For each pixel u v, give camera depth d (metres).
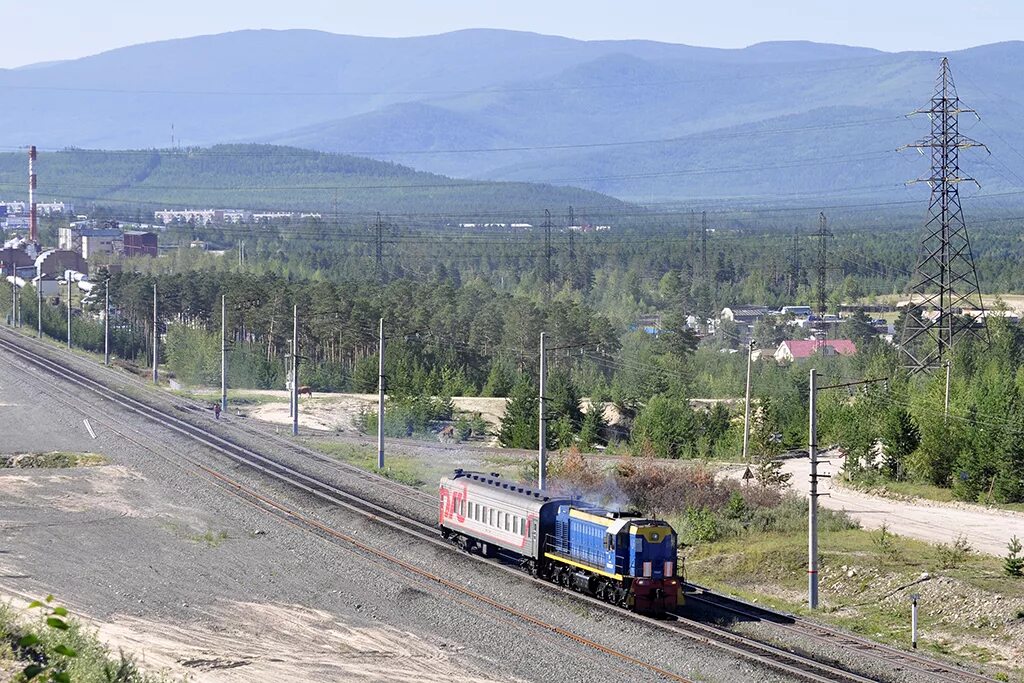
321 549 163.25
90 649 97.00
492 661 114.69
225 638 120.25
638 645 118.12
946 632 132.50
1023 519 191.38
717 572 159.75
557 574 142.25
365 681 107.25
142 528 176.75
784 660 113.56
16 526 174.38
